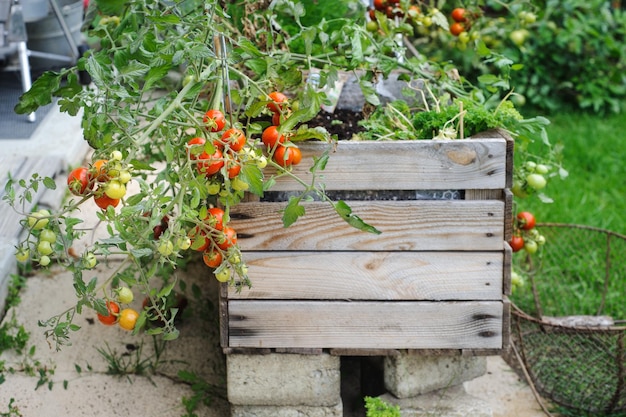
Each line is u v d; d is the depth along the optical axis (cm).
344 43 288
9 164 388
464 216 256
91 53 249
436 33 484
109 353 319
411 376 281
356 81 308
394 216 257
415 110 324
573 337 333
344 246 260
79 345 322
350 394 309
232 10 321
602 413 321
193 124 219
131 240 212
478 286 263
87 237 368
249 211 256
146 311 225
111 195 205
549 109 611
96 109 230
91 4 316
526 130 293
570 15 626
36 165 390
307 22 347
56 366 312
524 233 331
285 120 233
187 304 337
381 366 308
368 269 262
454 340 267
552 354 337
